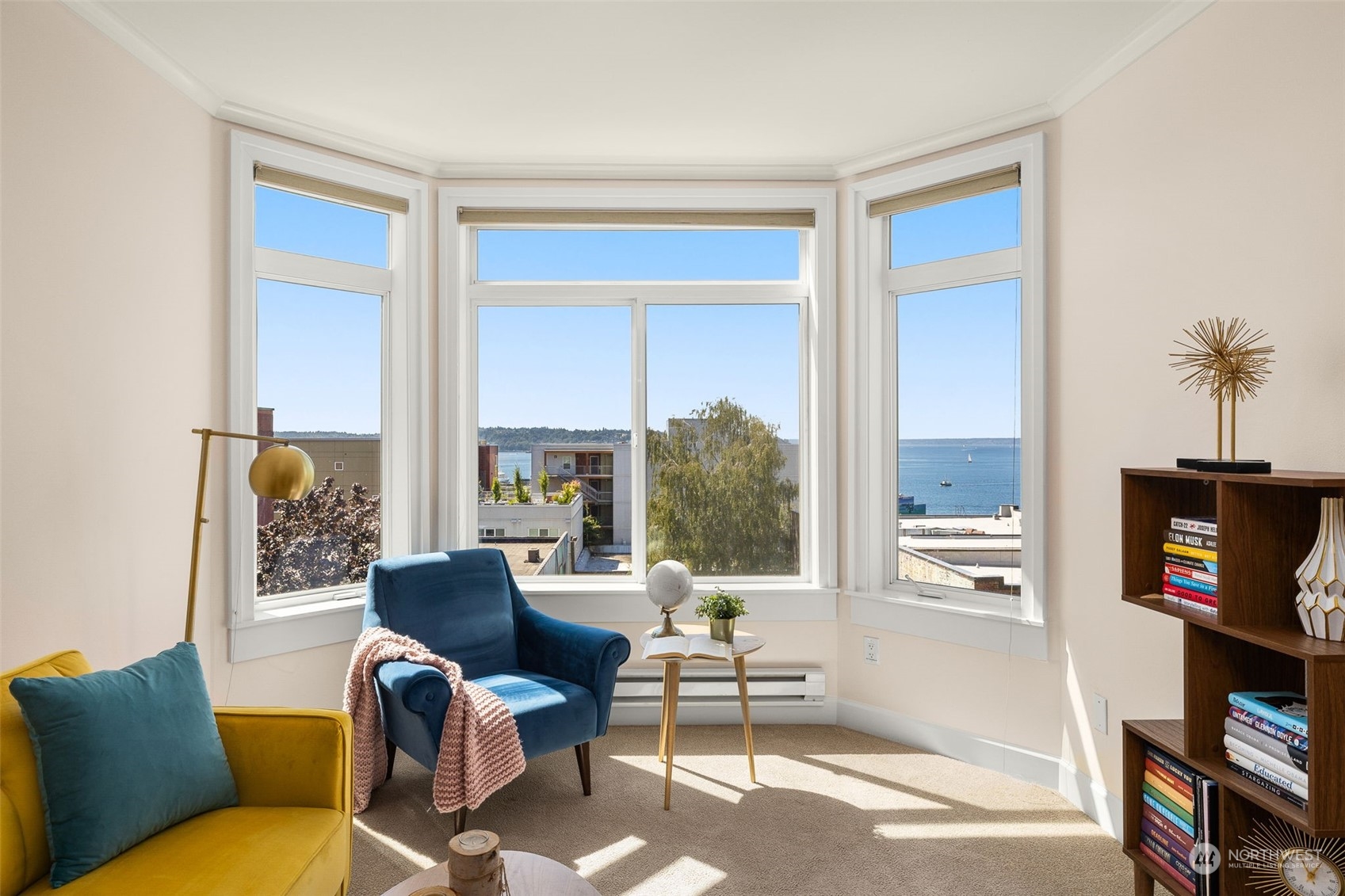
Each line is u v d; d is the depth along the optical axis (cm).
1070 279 263
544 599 330
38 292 197
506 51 238
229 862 151
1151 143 226
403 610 270
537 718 240
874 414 329
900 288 324
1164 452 221
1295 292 181
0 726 149
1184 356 193
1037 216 273
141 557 234
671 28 225
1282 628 158
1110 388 244
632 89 263
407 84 260
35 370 196
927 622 304
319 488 310
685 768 288
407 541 321
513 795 264
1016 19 220
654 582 283
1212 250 205
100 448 217
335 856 170
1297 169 181
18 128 191
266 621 279
